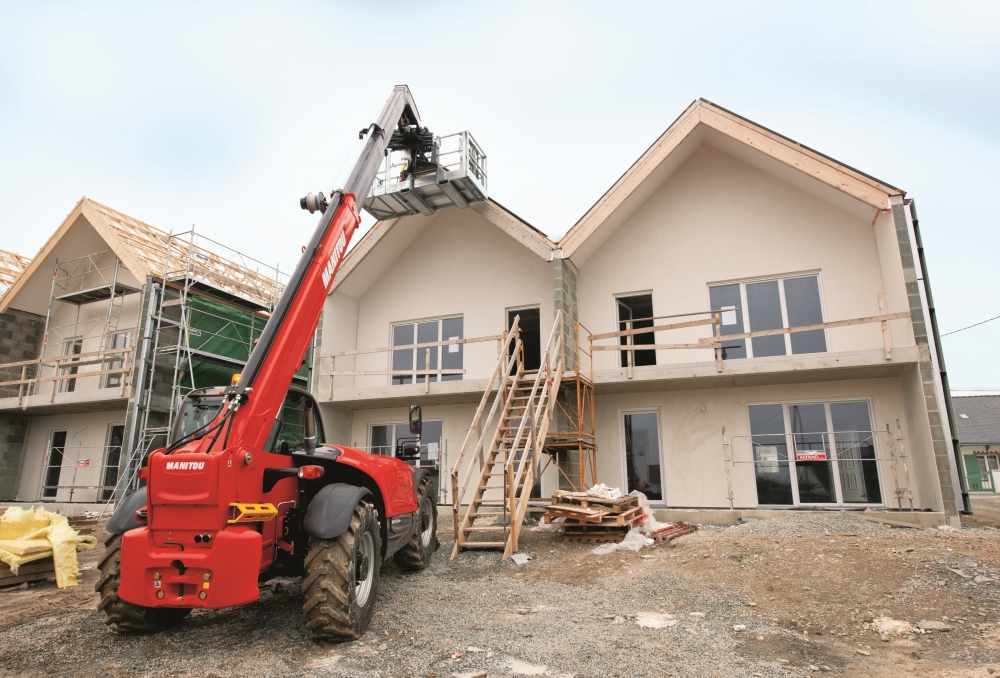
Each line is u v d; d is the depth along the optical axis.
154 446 14.55
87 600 6.74
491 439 13.50
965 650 4.62
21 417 17.58
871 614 5.44
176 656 4.84
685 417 12.15
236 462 4.77
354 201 6.81
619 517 8.93
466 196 12.87
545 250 12.43
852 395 11.26
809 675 4.25
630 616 5.69
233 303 17.02
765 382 11.59
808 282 12.02
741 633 5.13
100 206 16.28
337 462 6.05
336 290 14.68
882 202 10.55
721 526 10.52
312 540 5.14
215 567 4.48
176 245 16.69
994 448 33.03
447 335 14.66
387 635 5.26
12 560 7.24
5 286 18.28
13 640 5.29
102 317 17.06
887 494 10.72
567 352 12.23
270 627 5.50
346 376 14.77
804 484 11.28
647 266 13.05
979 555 6.68
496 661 4.62
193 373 15.69
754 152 11.91
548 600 6.31
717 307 12.55
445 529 11.27
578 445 11.34
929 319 10.29
